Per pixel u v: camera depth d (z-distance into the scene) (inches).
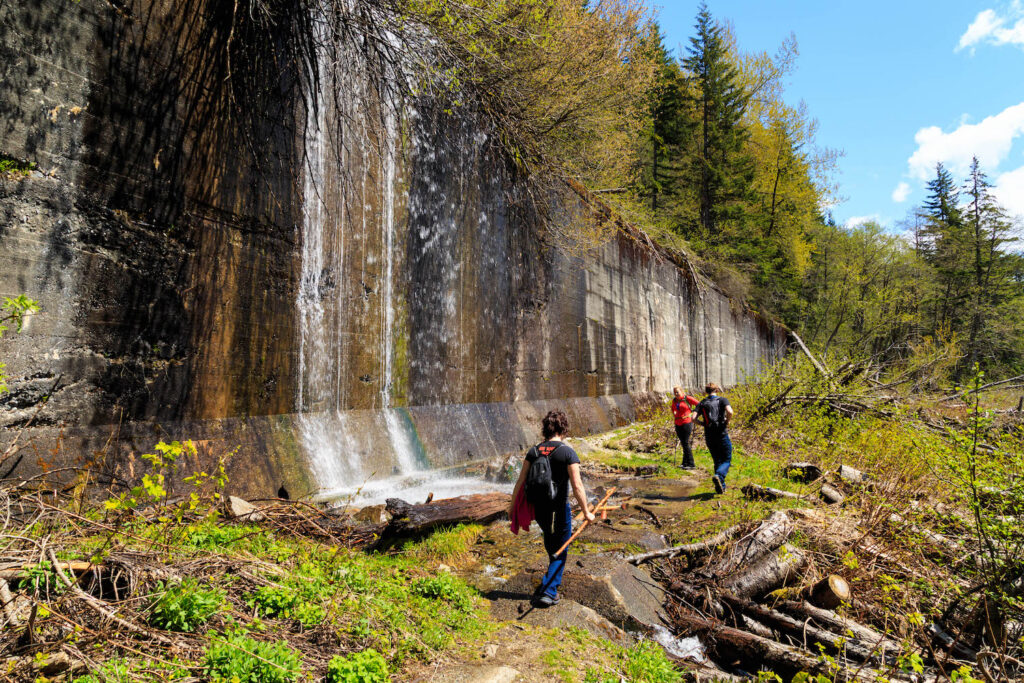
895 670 154.1
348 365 361.7
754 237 1395.2
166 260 258.4
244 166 296.4
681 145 1371.8
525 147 549.0
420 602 167.3
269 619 132.6
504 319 544.7
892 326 1523.1
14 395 200.5
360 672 116.2
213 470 260.1
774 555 217.9
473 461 442.6
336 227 355.9
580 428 641.0
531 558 224.8
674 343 1011.9
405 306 414.6
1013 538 179.8
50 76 216.8
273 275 312.0
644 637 176.9
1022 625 173.5
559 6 477.7
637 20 570.6
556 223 622.8
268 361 306.8
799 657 165.3
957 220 2145.7
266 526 203.5
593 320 730.8
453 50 418.9
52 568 113.7
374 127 390.0
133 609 117.8
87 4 229.5
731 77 1381.6
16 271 204.2
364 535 228.7
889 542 230.5
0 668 92.2
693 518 288.0
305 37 330.3
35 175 211.5
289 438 307.7
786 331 1841.8
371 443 361.1
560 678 136.5
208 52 278.4
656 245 978.7
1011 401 353.7
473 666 135.6
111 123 237.9
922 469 253.0
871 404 486.9
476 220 507.5
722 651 176.7
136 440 239.6
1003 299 1775.3
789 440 468.4
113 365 235.1
